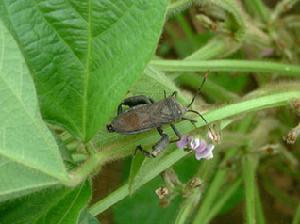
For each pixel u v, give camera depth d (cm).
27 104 8
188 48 17
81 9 8
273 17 14
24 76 8
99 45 8
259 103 10
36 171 8
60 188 9
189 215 12
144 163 9
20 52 8
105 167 17
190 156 14
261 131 14
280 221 17
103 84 8
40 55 8
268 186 17
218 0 12
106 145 9
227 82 16
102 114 8
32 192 8
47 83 8
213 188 13
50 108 9
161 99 10
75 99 8
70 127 9
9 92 8
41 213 8
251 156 13
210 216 13
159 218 14
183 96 10
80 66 8
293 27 15
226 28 13
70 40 8
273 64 13
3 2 8
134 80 8
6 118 8
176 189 11
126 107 11
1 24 8
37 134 8
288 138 10
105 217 16
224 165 13
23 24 8
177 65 12
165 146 9
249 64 13
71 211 8
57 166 8
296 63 15
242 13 12
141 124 9
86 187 9
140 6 8
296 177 17
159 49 18
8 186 8
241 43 13
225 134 12
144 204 14
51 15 8
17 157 8
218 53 13
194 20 17
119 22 8
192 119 10
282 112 14
